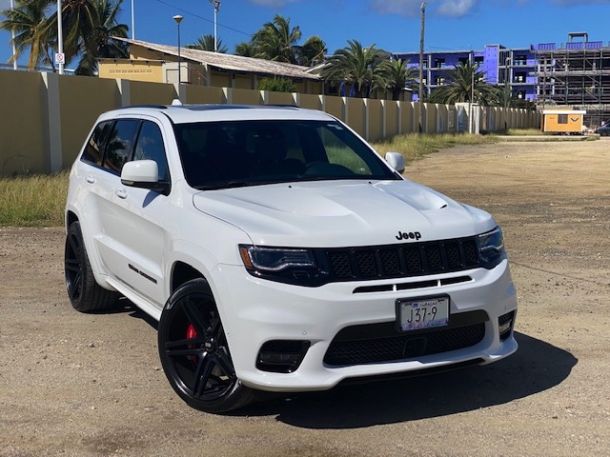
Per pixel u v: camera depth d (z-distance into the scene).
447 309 4.15
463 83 79.81
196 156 5.16
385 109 43.88
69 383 4.93
